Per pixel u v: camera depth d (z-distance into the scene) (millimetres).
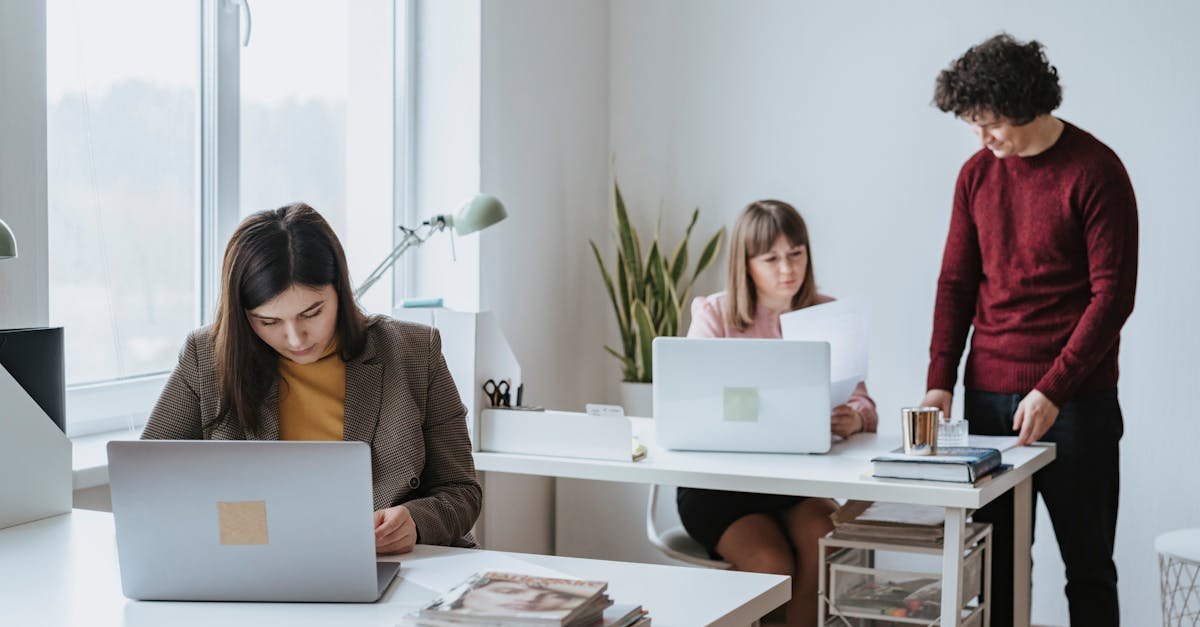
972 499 2311
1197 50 3598
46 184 2373
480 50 3576
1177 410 3656
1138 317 3688
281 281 1943
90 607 1539
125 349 2867
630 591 1618
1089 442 2941
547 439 2748
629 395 4043
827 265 4074
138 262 2887
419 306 2861
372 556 1540
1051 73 2850
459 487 2096
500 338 2883
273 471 1523
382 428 2057
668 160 4277
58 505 2090
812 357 2678
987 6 3826
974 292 3146
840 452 2768
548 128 3975
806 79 4070
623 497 4008
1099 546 2979
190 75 3004
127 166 2842
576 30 4129
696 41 4219
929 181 3924
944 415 3113
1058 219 2914
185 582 1562
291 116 3271
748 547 2904
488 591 1408
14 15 2281
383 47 3578
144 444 1530
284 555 1544
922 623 2475
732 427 2742
